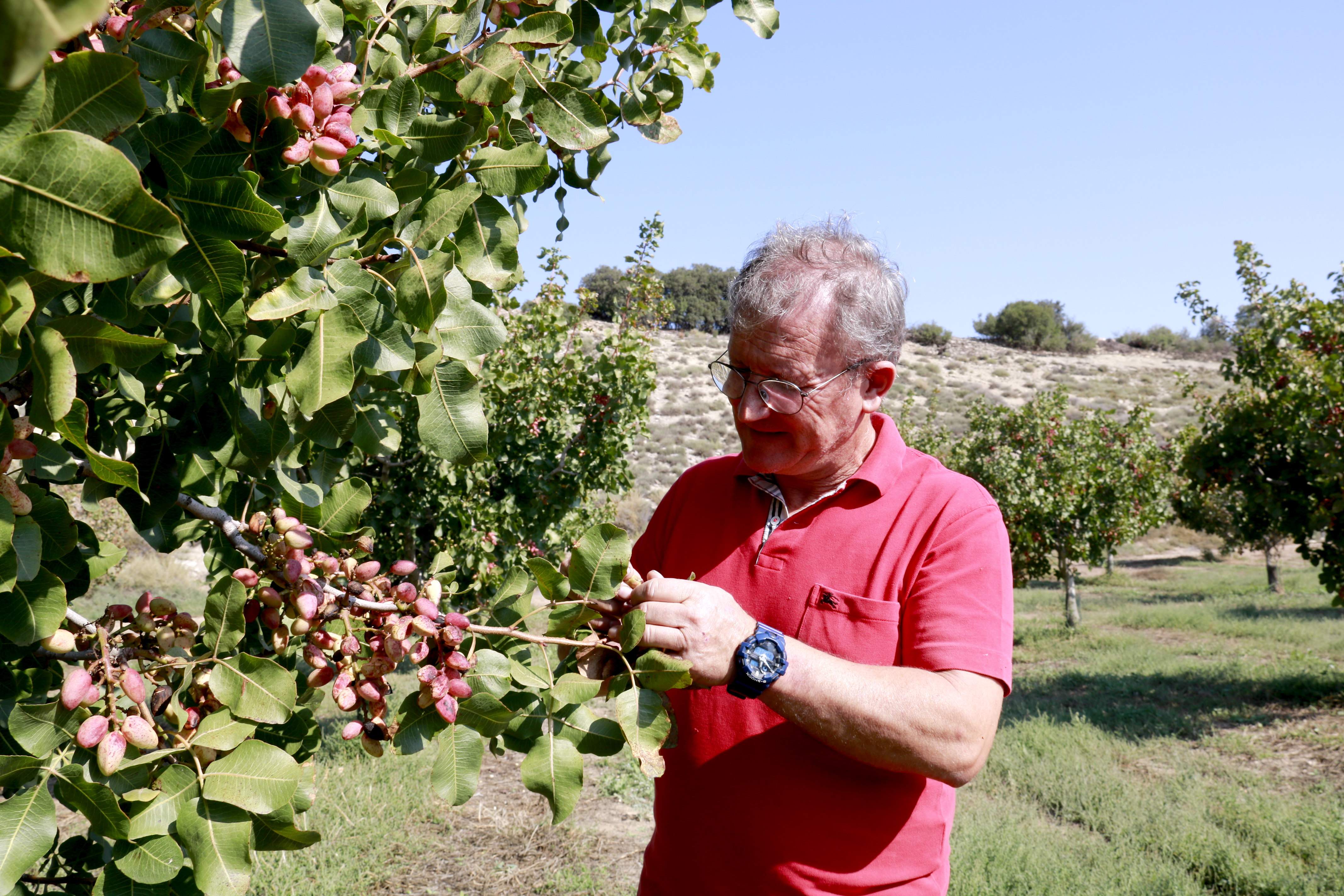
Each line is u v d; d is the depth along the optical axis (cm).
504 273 128
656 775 119
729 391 180
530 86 131
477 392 116
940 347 5347
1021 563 1658
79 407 83
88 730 97
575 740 122
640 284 920
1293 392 905
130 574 1708
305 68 93
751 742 169
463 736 119
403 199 118
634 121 163
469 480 751
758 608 179
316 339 101
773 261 173
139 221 70
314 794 118
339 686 116
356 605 120
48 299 78
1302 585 2084
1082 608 1867
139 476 120
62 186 70
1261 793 625
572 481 860
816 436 170
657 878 182
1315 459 863
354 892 460
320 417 114
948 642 154
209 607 112
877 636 168
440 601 137
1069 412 3741
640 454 2855
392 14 120
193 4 93
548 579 126
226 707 108
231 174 101
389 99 116
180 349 114
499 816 581
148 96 96
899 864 162
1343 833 531
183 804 101
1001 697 154
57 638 107
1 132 68
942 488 175
